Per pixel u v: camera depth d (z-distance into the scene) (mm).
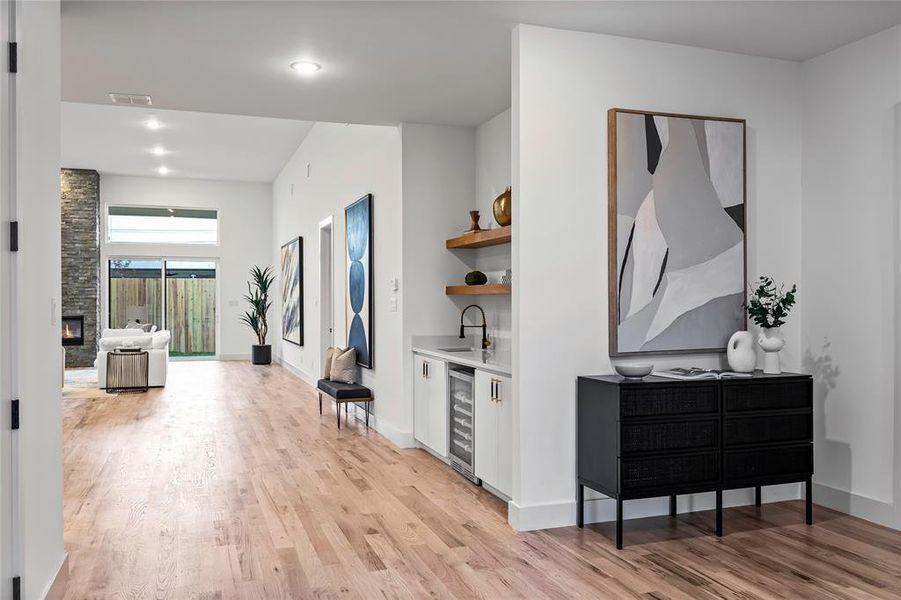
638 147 3785
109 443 5844
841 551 3354
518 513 3643
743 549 3385
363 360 6754
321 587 2938
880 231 3748
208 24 3598
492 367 4141
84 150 10625
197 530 3656
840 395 3988
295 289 10766
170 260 13344
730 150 3961
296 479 4699
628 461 3389
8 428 2143
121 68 4293
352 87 4688
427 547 3414
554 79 3684
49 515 2635
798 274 4227
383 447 5707
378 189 6316
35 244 2451
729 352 3854
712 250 3926
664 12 3469
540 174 3664
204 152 10867
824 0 3312
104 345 9242
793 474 3721
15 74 2195
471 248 5684
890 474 3705
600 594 2867
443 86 4656
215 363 12930
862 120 3842
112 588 2916
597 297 3777
